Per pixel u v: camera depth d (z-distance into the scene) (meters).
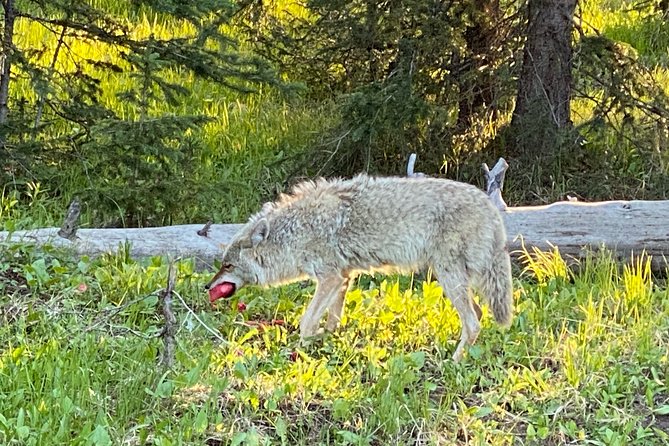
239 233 8.70
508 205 10.12
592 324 8.60
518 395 8.18
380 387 8.15
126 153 9.58
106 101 11.29
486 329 8.63
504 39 10.37
